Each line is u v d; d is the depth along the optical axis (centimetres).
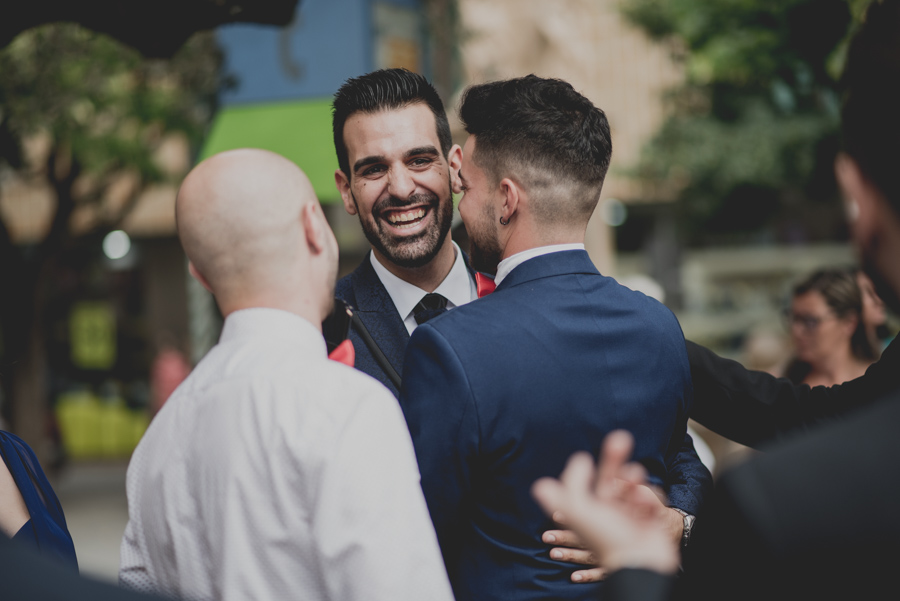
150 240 1479
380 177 214
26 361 884
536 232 167
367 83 215
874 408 92
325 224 150
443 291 227
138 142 895
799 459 90
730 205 1164
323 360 138
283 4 262
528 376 154
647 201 1368
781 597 86
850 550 84
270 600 128
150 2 252
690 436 202
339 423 130
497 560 158
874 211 102
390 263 221
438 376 155
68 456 1327
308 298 145
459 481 154
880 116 99
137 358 1487
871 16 103
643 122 1316
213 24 263
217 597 131
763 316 1373
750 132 1014
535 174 165
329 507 126
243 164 144
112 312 1494
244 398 135
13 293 883
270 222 142
